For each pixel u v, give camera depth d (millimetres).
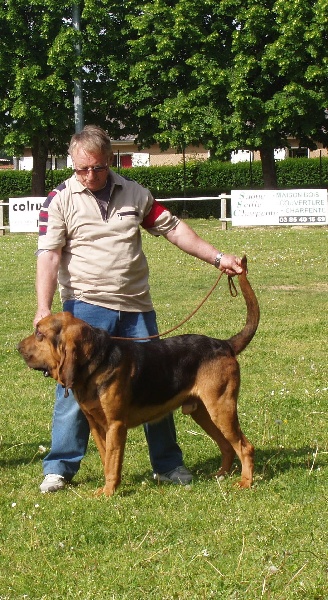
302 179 36156
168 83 27406
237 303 12430
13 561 4055
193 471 5602
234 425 5176
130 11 28156
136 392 4996
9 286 14320
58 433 5320
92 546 4227
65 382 4793
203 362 5172
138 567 3920
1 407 7285
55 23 26891
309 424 6465
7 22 26562
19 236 22406
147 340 5402
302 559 3916
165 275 15359
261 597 3549
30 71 26203
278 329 10406
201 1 26328
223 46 26984
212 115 26359
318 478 5180
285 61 25047
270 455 5742
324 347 9438
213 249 5441
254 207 21969
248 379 7992
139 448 6117
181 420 6824
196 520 4508
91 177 5023
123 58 28344
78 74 26406
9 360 9125
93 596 3645
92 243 5199
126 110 29141
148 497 4949
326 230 21438
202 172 35781
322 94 25328
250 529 4332
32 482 5367
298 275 14977
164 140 27203
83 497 4988
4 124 28125
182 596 3611
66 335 4793
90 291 5242
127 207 5223
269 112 25703
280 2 24906
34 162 28453
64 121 27203
